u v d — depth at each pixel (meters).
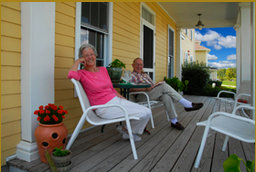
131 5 4.08
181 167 1.74
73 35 2.55
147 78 3.40
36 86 1.85
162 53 6.21
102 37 3.24
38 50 1.86
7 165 1.79
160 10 5.89
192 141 2.41
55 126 1.73
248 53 5.38
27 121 1.84
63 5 2.40
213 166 1.77
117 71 2.85
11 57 1.79
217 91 8.48
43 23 1.89
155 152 2.06
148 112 2.07
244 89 4.82
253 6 2.62
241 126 1.79
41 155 1.75
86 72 2.09
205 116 3.91
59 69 2.37
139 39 4.47
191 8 6.14
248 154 2.05
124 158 1.90
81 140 2.39
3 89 1.74
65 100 2.47
